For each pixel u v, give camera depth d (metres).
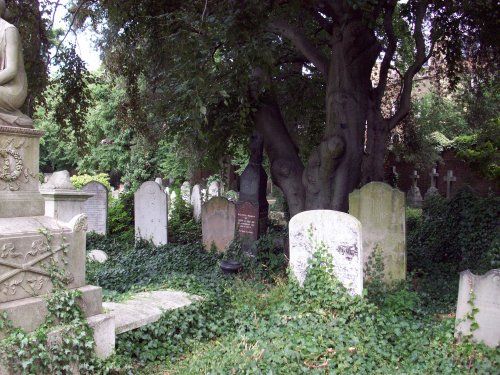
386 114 18.23
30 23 9.87
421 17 11.04
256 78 10.30
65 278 4.57
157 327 5.66
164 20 9.90
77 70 12.35
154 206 12.89
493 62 13.45
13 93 4.50
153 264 10.34
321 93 14.80
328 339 5.34
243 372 4.63
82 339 4.42
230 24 7.30
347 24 9.52
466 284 5.58
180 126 12.23
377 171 10.89
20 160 4.57
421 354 5.25
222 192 21.86
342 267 6.43
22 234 4.22
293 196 10.55
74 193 10.34
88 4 12.42
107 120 27.36
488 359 5.09
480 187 21.77
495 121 17.12
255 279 8.65
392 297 6.72
